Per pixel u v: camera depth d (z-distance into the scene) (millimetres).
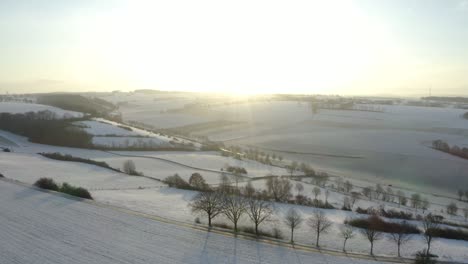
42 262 38156
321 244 49281
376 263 43906
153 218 53375
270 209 60312
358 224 60406
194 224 52062
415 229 60438
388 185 113625
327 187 103250
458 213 89562
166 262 39688
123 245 43469
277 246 46406
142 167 107188
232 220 52531
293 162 132875
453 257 48469
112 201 61719
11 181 69812
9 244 42094
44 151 124750
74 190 63375
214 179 96938
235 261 41031
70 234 45906
